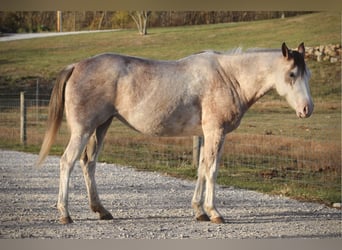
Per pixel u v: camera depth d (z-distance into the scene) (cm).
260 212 778
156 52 1892
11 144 1469
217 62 709
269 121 1484
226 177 1045
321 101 1673
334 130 1388
